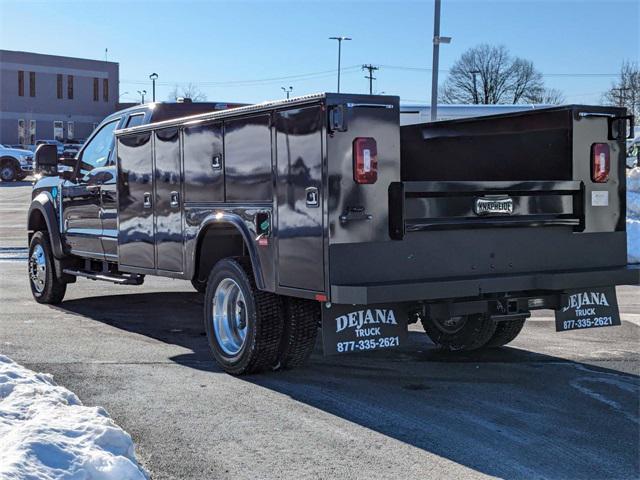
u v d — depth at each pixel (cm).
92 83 8025
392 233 545
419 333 825
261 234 596
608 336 800
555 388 600
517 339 786
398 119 545
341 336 560
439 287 550
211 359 694
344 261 533
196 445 471
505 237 594
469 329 713
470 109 2325
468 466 438
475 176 700
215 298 652
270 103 575
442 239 566
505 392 589
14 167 4156
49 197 978
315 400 565
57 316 909
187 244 695
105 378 623
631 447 471
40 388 508
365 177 534
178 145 700
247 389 593
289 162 562
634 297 1079
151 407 546
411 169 755
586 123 627
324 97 524
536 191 602
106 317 904
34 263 1008
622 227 646
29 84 7650
